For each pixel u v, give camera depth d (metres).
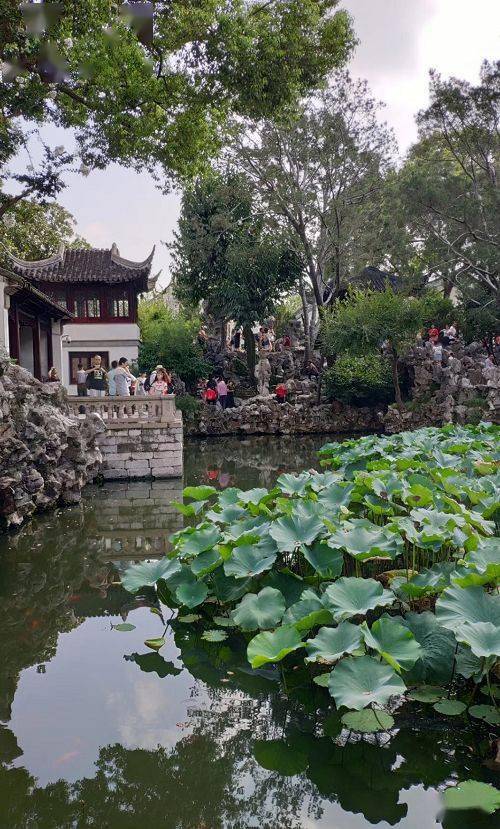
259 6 14.26
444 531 4.76
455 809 2.90
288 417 27.73
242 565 5.01
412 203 25.70
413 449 9.12
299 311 42.50
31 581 6.88
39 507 10.80
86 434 14.59
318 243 31.38
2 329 15.27
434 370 25.11
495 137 24.69
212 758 3.45
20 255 31.67
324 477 7.48
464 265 27.78
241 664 4.69
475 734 3.60
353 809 2.97
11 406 10.53
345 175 29.25
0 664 4.72
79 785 3.22
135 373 27.45
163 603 6.12
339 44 14.51
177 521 10.10
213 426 27.70
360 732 3.67
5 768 3.37
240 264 30.48
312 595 4.41
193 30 13.10
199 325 36.97
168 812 2.94
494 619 3.53
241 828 2.84
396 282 33.81
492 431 11.95
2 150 13.77
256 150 29.05
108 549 8.28
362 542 4.79
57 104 14.43
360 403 28.61
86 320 27.52
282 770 3.31
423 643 4.00
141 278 27.33
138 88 13.27
